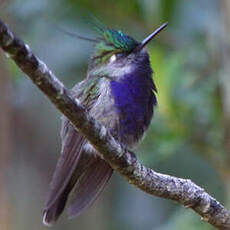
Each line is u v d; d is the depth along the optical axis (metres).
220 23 11.71
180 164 13.89
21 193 15.00
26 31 13.38
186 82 11.36
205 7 13.23
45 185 15.38
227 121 10.94
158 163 13.84
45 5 13.23
